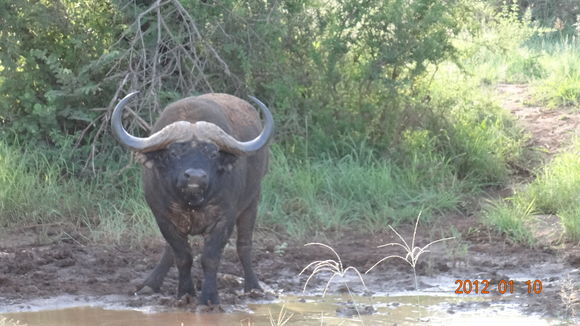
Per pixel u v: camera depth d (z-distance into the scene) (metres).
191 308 9.23
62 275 10.41
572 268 10.72
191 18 13.09
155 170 9.01
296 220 12.41
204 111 9.31
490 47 15.30
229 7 13.77
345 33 14.36
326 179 13.24
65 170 13.46
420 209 12.70
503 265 10.88
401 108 14.56
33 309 9.24
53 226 12.17
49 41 14.10
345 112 14.41
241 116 9.95
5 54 13.59
